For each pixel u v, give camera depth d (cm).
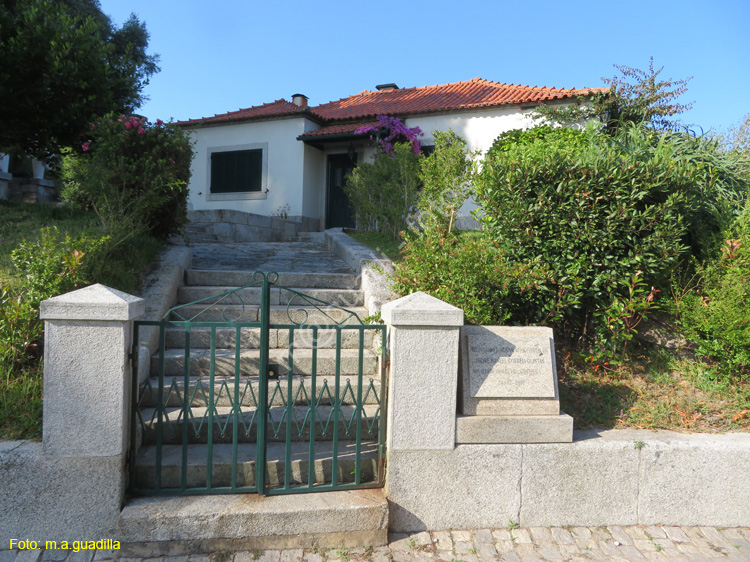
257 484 329
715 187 583
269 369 333
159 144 682
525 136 900
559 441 355
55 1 1183
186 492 326
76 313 293
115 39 1587
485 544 333
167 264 593
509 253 500
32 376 372
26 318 389
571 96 1150
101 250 507
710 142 652
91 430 301
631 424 397
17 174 1684
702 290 504
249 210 1498
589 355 477
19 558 294
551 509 354
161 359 325
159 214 698
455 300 429
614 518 360
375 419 377
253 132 1497
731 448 363
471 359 363
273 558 307
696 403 425
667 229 464
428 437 340
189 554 306
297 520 315
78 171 655
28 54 690
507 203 500
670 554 331
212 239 1018
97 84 759
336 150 1491
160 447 323
